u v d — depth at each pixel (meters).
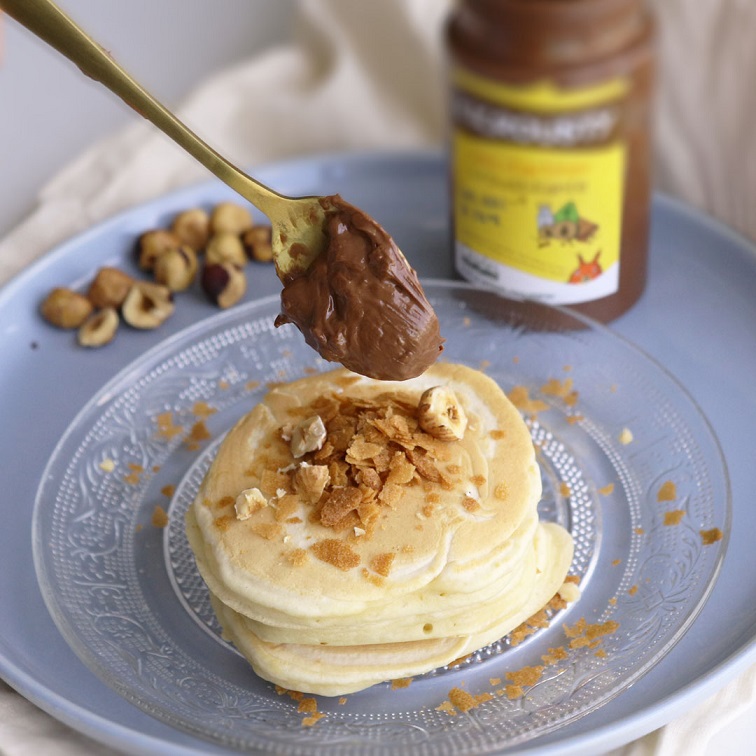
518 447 0.58
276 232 0.57
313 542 0.56
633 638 0.57
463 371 0.61
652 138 0.68
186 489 0.64
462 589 0.55
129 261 0.74
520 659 0.58
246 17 0.92
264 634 0.56
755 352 0.68
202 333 0.68
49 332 0.71
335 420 0.60
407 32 0.81
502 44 0.62
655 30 0.64
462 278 0.70
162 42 0.93
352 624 0.56
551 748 0.54
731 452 0.64
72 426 0.65
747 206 0.77
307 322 0.57
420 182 0.78
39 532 0.61
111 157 0.79
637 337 0.69
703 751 0.56
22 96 0.90
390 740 0.55
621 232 0.67
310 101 0.82
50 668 0.57
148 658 0.58
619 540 0.61
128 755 0.57
